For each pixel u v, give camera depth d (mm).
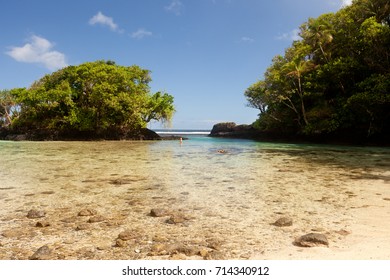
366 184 10266
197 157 20297
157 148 30203
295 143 45156
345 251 4531
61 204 7473
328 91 46156
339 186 9898
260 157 20516
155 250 4504
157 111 56438
